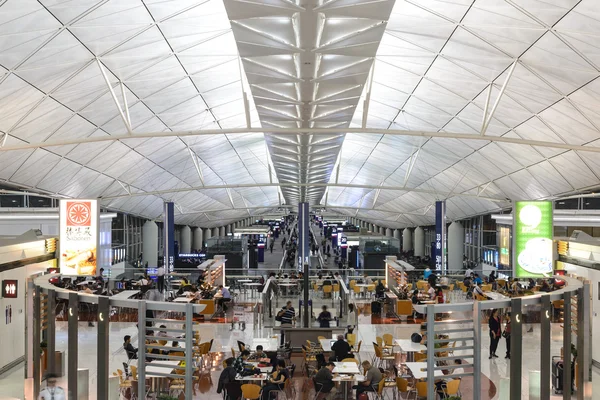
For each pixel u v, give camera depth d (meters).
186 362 13.88
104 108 28.02
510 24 20.34
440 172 46.69
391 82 30.34
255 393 16.44
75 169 35.09
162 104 30.50
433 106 31.88
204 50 25.27
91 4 18.75
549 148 31.38
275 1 12.99
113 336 26.31
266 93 21.89
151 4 20.03
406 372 20.36
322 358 19.19
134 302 14.13
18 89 22.12
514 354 13.86
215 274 38.25
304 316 25.03
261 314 28.95
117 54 23.02
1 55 19.39
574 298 17.88
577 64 21.27
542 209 27.23
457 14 20.80
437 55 25.11
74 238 27.14
